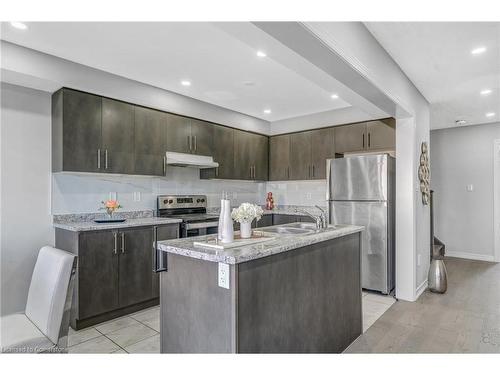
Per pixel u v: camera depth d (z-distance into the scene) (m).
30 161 3.03
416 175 3.76
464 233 5.73
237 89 3.68
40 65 2.71
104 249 2.98
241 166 4.86
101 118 3.21
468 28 2.38
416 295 3.69
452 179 5.86
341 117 4.54
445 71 3.22
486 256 5.52
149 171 3.61
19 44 2.56
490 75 3.32
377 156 3.81
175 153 3.90
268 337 1.79
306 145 4.96
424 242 4.15
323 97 4.00
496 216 5.43
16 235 2.96
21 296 2.98
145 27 2.28
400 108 3.24
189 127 4.08
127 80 3.33
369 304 3.52
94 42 2.52
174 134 3.89
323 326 2.31
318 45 1.87
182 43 2.54
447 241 5.91
